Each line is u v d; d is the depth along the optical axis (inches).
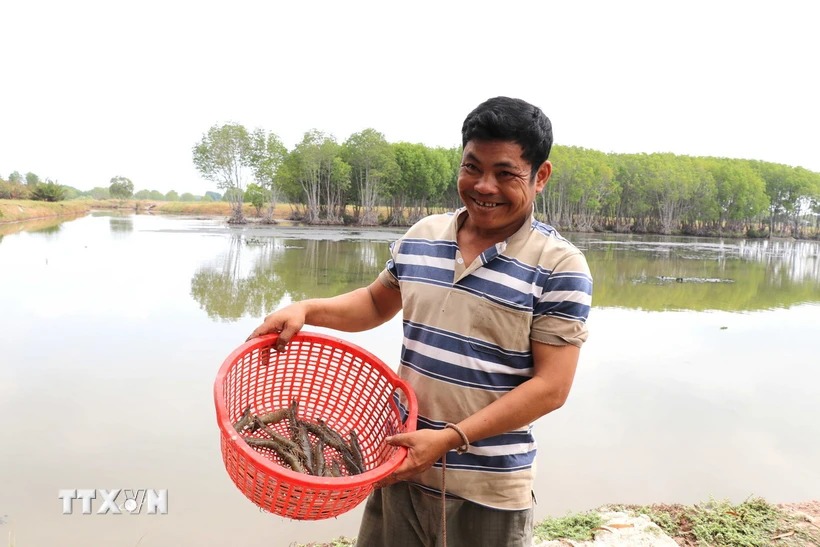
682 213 2888.8
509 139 65.6
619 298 639.8
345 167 2242.9
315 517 65.1
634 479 205.0
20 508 172.2
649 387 308.5
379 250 1115.9
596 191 2559.1
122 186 4448.8
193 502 178.9
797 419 269.1
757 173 3056.1
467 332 71.8
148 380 286.0
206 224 2052.2
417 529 78.7
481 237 74.0
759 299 674.2
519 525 74.1
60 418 237.6
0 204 1927.9
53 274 616.4
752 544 138.6
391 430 80.3
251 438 81.4
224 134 2175.2
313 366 89.9
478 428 66.5
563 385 68.0
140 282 589.9
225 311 462.3
